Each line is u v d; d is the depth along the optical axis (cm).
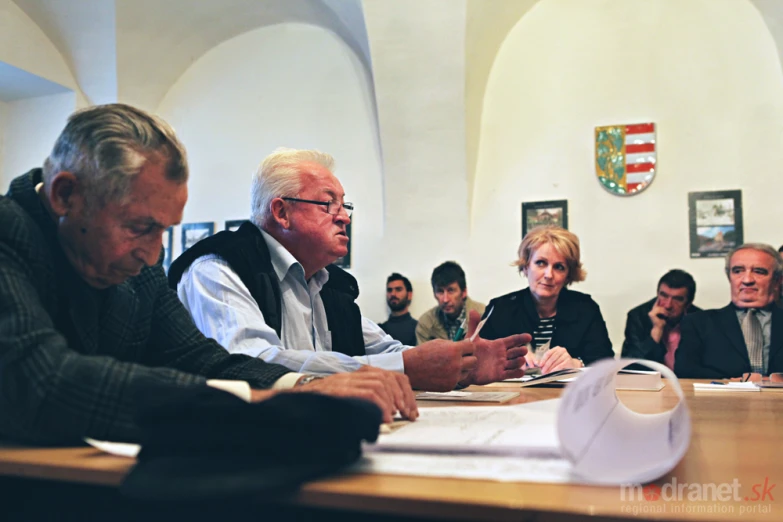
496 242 489
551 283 330
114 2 507
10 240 91
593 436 61
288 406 62
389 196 511
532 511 52
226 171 561
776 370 315
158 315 121
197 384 82
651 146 458
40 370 78
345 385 92
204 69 578
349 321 209
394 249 509
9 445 82
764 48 448
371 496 56
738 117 448
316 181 198
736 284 334
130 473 60
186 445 62
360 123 533
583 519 52
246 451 62
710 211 444
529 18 497
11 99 567
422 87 486
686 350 332
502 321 340
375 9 476
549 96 487
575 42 485
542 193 481
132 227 95
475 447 71
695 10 463
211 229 557
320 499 57
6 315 82
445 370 146
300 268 192
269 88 559
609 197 465
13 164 564
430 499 55
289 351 145
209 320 162
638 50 471
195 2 534
